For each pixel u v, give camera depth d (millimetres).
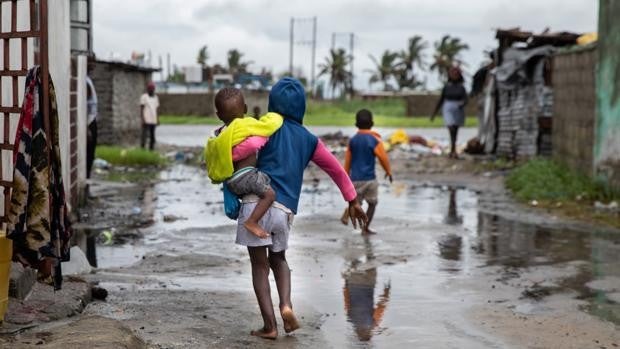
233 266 7418
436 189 15039
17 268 5535
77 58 11172
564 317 5727
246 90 62688
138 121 29906
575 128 14320
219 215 10977
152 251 8164
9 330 4805
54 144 4859
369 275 7152
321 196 13570
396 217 10992
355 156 9648
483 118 23094
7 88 6066
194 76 71125
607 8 12453
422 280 6965
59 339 4457
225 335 5055
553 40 19266
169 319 5383
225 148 4801
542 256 8180
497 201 13047
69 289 5762
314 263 7668
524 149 19312
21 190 4742
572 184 13039
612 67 12305
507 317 5711
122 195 13172
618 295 6445
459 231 9797
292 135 5000
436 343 5031
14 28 5211
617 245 8852
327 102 80312
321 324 5441
